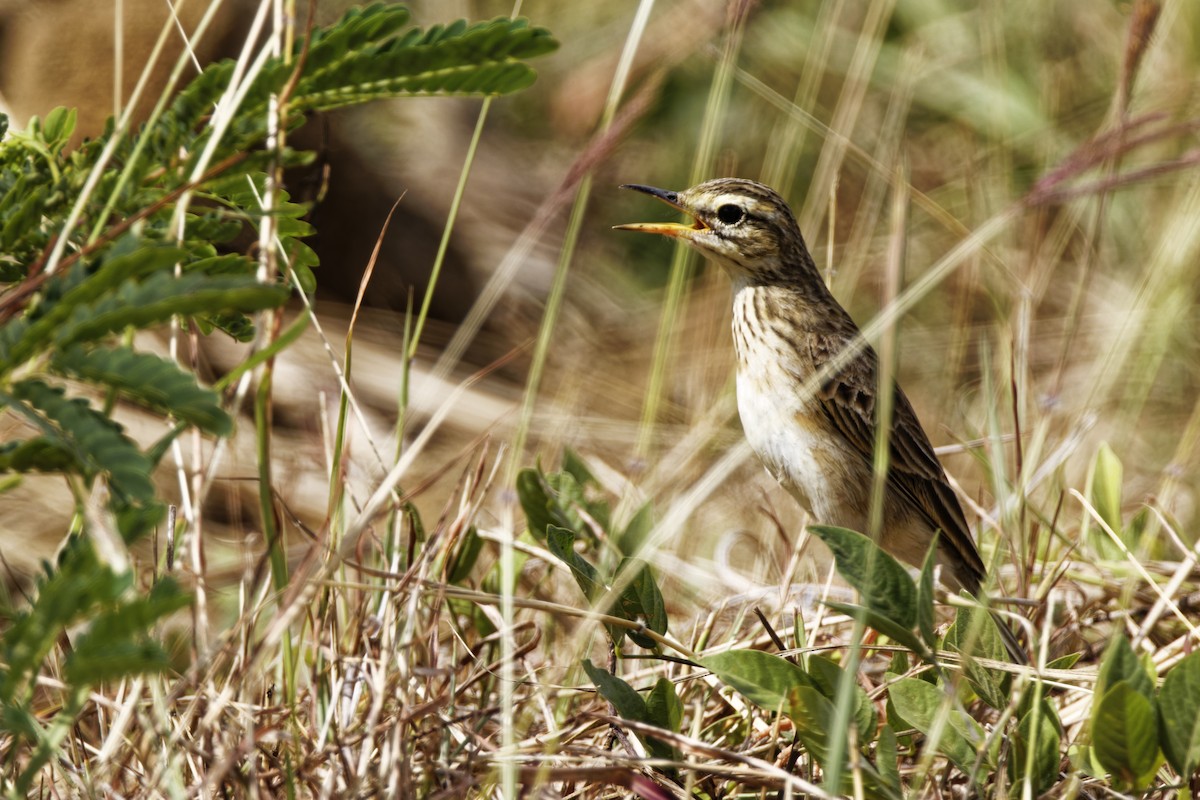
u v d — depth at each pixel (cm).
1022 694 734
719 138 1972
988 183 1738
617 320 1927
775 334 1130
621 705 755
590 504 1008
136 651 524
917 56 1778
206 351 1573
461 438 1595
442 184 2011
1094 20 1875
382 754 711
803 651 830
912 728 798
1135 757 697
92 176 636
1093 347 1528
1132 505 1346
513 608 920
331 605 798
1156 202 1689
